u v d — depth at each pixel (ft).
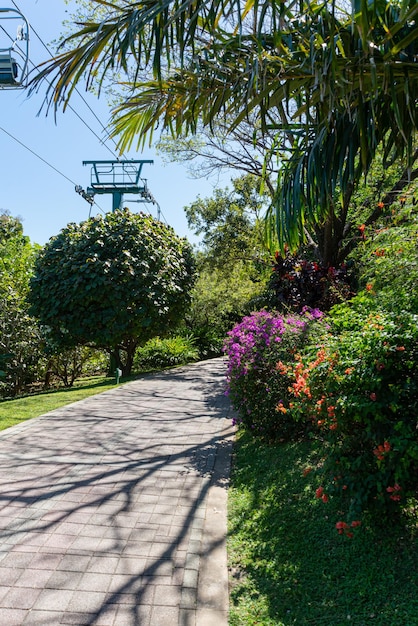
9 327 38.47
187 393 32.91
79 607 8.68
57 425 22.29
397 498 9.18
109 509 13.03
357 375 9.61
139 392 32.86
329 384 10.09
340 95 9.36
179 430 22.16
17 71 14.78
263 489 14.29
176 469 16.52
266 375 18.24
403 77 9.23
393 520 10.36
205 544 11.28
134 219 41.60
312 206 10.55
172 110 11.49
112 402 28.68
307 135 11.07
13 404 27.58
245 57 9.62
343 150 9.86
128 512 12.89
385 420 9.34
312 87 9.67
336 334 14.11
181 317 46.19
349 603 8.61
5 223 62.08
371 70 8.02
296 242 11.80
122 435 20.86
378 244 15.17
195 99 10.11
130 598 9.00
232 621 8.43
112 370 46.34
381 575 9.20
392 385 9.44
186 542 11.29
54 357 44.32
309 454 15.57
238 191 49.49
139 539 11.38
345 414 9.92
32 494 13.87
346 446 10.27
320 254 28.22
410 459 9.09
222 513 13.08
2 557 10.34
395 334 9.80
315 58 8.86
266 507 13.05
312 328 17.49
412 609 8.07
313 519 11.84
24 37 14.94
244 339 19.35
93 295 37.58
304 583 9.46
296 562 10.23
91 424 22.70
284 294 25.53
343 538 10.63
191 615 8.56
